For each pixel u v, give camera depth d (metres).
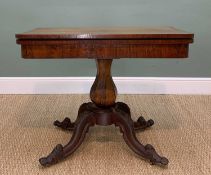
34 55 1.03
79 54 1.02
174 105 1.88
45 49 1.02
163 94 2.08
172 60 2.04
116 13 1.97
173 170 1.17
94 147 1.35
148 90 2.08
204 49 2.03
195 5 1.96
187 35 1.01
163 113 1.75
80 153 1.29
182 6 1.96
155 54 1.03
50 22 1.98
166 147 1.35
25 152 1.30
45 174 1.14
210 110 1.80
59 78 2.07
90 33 1.05
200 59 2.04
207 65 2.05
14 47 2.01
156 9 1.96
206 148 1.34
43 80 2.07
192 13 1.97
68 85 2.08
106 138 1.44
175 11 1.97
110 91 1.25
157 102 1.94
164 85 2.08
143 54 1.02
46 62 2.05
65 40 1.01
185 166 1.20
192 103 1.92
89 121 1.24
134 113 1.75
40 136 1.46
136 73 2.07
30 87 2.08
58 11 1.96
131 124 1.23
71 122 1.58
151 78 2.07
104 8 1.96
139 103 1.92
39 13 1.96
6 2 1.94
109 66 1.24
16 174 1.14
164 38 1.01
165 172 1.16
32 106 1.87
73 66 2.06
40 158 1.21
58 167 1.19
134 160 1.24
